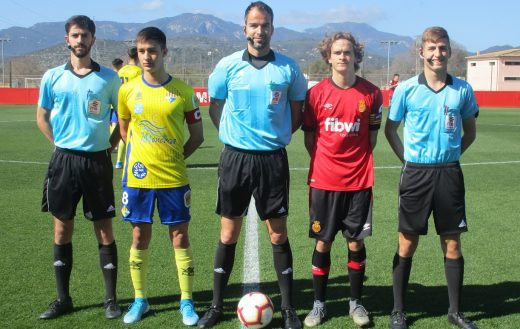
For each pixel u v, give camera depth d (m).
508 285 4.74
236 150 3.96
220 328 3.88
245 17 3.87
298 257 5.47
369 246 5.82
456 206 3.90
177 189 3.99
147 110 3.89
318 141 4.02
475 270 5.11
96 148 4.01
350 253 4.09
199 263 5.23
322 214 4.02
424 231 3.94
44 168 10.48
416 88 3.87
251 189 3.98
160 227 6.45
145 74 3.95
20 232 6.14
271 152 3.96
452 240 3.98
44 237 5.96
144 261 4.07
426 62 3.84
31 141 14.93
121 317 4.04
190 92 4.03
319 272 4.05
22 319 3.95
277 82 3.86
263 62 3.89
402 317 3.92
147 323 3.94
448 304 4.34
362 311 4.00
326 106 3.93
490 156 12.97
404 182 3.96
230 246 4.08
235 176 3.95
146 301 4.12
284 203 4.02
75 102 3.94
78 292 4.50
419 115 3.87
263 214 3.99
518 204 7.82
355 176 3.95
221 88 4.01
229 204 4.01
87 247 5.64
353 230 4.00
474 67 64.06
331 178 3.96
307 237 6.12
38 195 8.05
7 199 7.78
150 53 3.82
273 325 3.99
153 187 3.95
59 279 4.09
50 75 3.99
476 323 3.99
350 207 4.01
